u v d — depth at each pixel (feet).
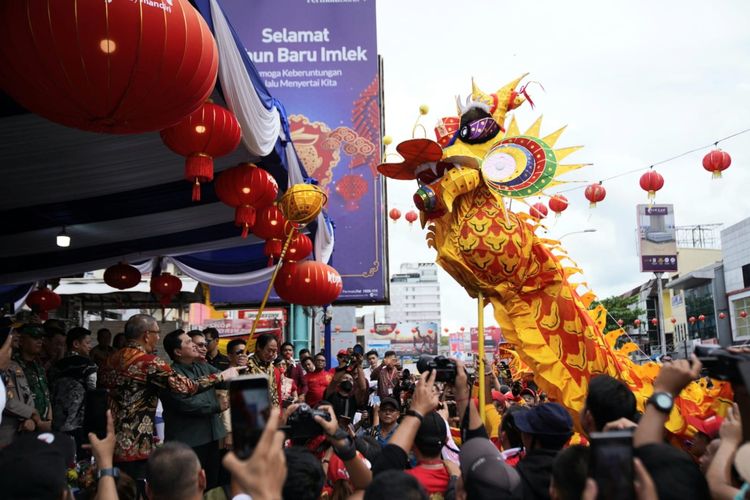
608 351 21.15
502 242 21.56
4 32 10.87
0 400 11.91
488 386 23.27
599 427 10.86
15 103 17.80
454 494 11.30
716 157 41.98
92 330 57.16
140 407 16.57
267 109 20.31
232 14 55.01
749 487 6.97
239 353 22.18
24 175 23.47
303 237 27.35
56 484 7.54
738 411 8.23
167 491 8.76
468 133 22.82
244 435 5.97
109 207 28.09
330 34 55.26
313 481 8.71
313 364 35.32
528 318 21.70
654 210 121.19
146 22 11.10
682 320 151.53
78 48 10.92
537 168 22.43
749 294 120.37
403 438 10.24
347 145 54.75
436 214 22.93
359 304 53.93
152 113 12.55
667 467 7.16
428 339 213.25
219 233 33.42
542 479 10.08
